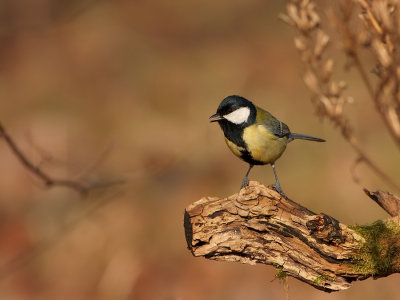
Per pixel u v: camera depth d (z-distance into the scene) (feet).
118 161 49.16
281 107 50.21
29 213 45.01
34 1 64.49
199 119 51.49
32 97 59.93
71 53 66.28
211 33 68.28
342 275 18.52
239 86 56.29
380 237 18.21
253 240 18.92
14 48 67.10
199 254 19.25
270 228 18.72
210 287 36.96
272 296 35.01
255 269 37.50
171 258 39.47
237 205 18.75
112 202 44.16
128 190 44.73
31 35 67.72
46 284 39.09
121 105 57.41
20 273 39.99
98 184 27.78
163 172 46.19
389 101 15.24
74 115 56.65
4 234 43.45
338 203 38.24
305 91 52.19
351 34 16.06
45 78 62.95
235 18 69.92
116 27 69.41
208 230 19.02
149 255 39.73
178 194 44.68
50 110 57.67
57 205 44.60
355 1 16.02
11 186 46.65
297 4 17.95
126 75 62.44
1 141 49.85
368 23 15.46
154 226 41.83
